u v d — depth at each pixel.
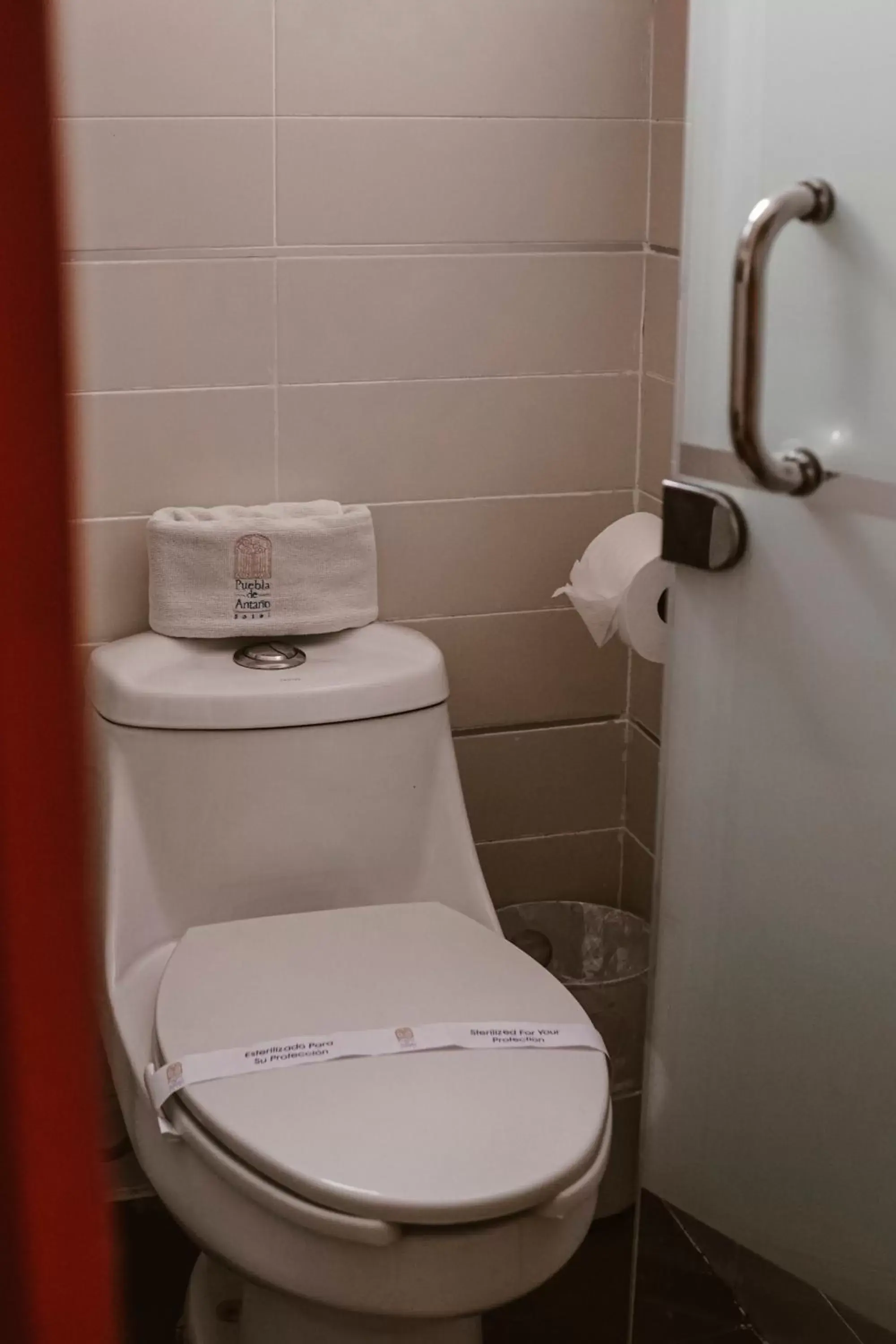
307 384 1.58
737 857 1.08
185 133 1.47
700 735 1.08
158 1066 1.18
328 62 1.49
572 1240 1.11
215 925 1.37
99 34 1.42
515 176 1.58
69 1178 0.17
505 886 1.82
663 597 1.48
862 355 0.86
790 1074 1.07
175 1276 1.58
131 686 1.41
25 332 0.14
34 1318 0.17
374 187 1.54
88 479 1.53
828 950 1.01
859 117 0.82
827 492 0.91
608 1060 1.23
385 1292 1.05
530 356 1.64
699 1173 1.17
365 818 1.47
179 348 1.53
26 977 0.16
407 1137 1.07
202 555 1.50
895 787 0.93
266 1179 1.06
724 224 0.92
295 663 1.51
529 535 1.70
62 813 0.15
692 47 0.91
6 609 0.15
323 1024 1.20
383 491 1.64
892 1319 1.01
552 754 1.79
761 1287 1.12
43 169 0.14
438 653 1.54
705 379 0.97
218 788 1.43
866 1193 1.02
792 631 0.98
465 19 1.52
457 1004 1.25
